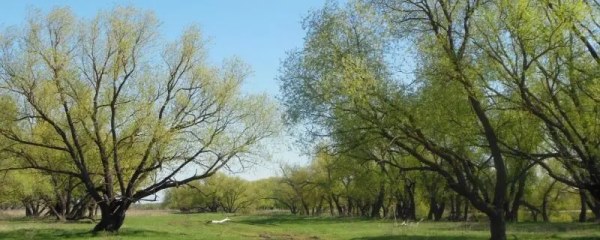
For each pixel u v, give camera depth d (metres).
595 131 23.44
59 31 36.66
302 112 29.72
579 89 24.56
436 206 77.62
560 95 26.31
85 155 41.22
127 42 37.94
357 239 39.91
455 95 27.45
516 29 22.77
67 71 36.50
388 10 29.19
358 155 31.44
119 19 38.12
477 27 24.67
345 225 60.22
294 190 115.06
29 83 36.12
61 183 58.44
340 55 28.56
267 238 42.78
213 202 125.88
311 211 132.75
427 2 28.42
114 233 38.84
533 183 65.25
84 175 38.78
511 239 34.72
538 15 22.97
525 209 80.88
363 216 91.88
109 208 39.88
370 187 66.81
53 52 36.09
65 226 47.38
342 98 28.09
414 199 81.62
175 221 61.91
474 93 25.94
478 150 34.50
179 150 40.16
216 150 40.31
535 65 24.05
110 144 40.19
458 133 28.75
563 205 78.44
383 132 28.42
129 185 39.56
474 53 26.45
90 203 58.25
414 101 28.27
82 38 37.53
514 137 30.12
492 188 53.41
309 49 29.56
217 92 40.22
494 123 29.97
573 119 25.33
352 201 110.19
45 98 36.41
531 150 29.50
